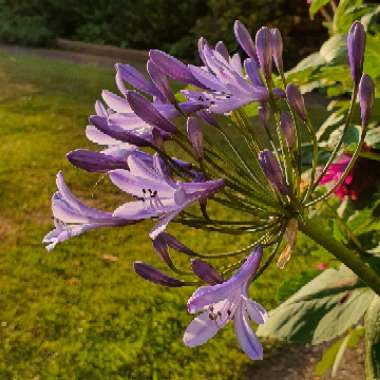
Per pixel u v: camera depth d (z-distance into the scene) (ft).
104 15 14.39
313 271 1.57
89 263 4.46
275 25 10.50
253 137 1.10
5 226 5.02
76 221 1.03
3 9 14.69
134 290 4.09
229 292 0.98
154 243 1.05
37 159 6.44
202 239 4.87
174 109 1.09
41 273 4.32
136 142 1.03
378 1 2.55
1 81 9.71
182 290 4.07
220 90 1.08
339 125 1.57
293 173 1.10
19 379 3.33
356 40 1.06
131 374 3.35
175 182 0.97
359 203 1.67
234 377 3.33
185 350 3.51
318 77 1.58
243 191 1.03
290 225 1.04
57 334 3.68
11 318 3.84
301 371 3.35
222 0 11.00
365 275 1.12
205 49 1.06
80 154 1.02
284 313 1.37
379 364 1.27
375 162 1.58
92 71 10.86
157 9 12.98
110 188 5.79
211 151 1.06
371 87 1.02
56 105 8.46
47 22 15.11
